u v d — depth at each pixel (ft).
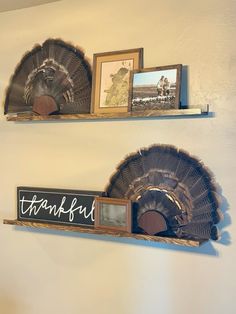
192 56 5.14
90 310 5.84
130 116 5.21
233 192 4.87
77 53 5.91
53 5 6.13
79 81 5.85
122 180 5.55
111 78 5.59
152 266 5.37
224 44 4.96
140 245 5.47
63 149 6.07
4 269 6.58
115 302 5.65
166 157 5.26
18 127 6.45
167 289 5.26
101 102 5.62
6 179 6.54
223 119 4.96
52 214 5.89
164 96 5.08
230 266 4.87
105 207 5.36
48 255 6.20
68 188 6.01
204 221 4.97
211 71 5.03
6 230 6.57
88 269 5.87
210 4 5.04
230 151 4.91
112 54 5.61
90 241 5.85
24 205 6.15
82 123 5.90
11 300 6.50
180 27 5.22
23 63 6.35
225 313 4.88
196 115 5.08
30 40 6.32
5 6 6.29
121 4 5.61
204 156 5.04
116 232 5.24
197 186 5.03
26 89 6.31
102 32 5.75
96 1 5.79
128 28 5.56
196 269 5.07
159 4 5.35
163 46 5.32
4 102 6.54
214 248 4.96
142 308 5.43
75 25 5.95
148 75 5.22
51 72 6.08
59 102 5.98
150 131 5.39
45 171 6.22
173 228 5.11
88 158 5.86
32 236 6.34
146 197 5.30
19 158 6.44
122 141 5.59
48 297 6.19
